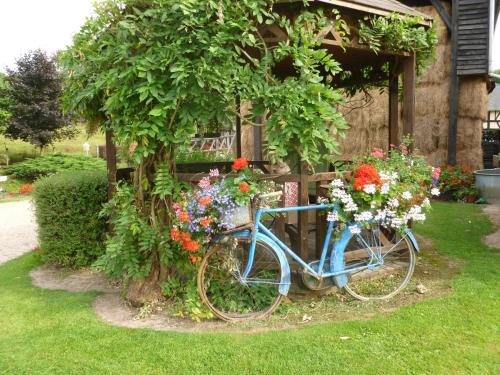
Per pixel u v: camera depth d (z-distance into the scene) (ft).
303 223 11.78
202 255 10.65
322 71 18.30
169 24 10.28
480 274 13.10
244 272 10.76
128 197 11.34
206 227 10.05
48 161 50.90
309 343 8.95
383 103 30.99
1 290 13.28
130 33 10.31
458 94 29.01
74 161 51.01
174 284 11.44
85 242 15.51
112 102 10.43
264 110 10.82
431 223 20.65
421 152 30.68
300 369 8.04
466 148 29.19
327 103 10.83
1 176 47.47
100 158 58.80
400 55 13.71
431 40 13.84
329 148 10.66
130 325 10.32
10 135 56.80
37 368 8.39
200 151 20.49
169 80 10.43
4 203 37.06
